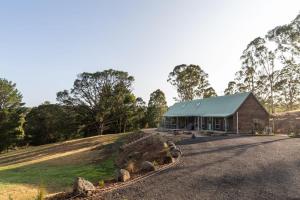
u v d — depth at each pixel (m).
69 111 72.12
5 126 65.44
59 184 17.36
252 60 72.06
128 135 44.22
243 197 9.69
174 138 29.64
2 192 15.26
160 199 9.78
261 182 11.39
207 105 48.84
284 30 57.25
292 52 59.41
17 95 72.12
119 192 10.66
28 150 50.16
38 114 73.19
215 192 10.33
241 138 29.17
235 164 14.90
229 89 82.69
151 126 79.50
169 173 13.25
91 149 36.19
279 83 68.25
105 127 73.38
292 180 11.54
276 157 16.70
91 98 71.62
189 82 84.69
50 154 38.28
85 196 10.34
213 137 30.53
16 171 25.78
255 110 41.31
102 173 19.64
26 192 15.23
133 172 13.84
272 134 36.00
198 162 15.65
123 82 72.94
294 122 49.50
